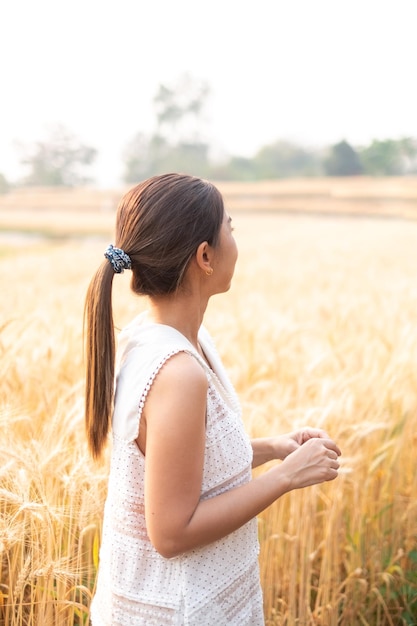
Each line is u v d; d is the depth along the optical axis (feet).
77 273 53.31
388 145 277.03
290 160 298.15
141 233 5.09
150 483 4.73
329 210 168.76
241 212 173.99
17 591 6.79
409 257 63.10
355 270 50.14
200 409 4.76
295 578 9.05
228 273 5.36
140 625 5.13
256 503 4.95
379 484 10.95
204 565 5.13
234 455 5.20
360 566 9.86
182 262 5.07
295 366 14.69
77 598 8.45
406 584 10.13
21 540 6.81
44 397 9.92
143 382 4.84
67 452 8.18
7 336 12.39
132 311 22.06
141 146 293.02
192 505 4.75
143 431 4.99
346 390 10.64
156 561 5.10
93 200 194.29
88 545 8.31
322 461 5.15
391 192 182.09
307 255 65.62
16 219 172.96
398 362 12.75
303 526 9.25
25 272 53.67
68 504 7.53
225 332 17.01
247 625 5.49
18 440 8.14
